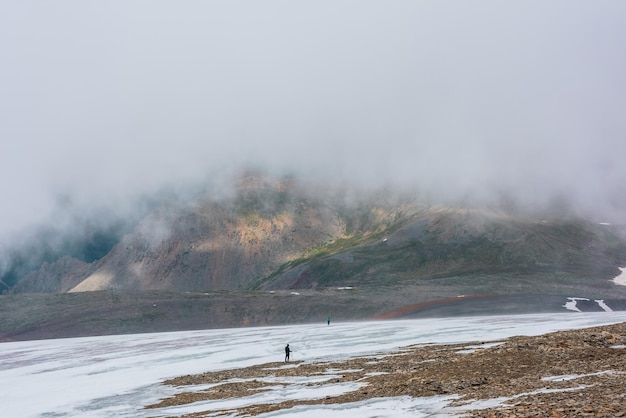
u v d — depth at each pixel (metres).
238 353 98.75
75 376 83.69
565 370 41.03
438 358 57.84
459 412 30.58
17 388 74.88
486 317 156.88
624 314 143.00
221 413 41.97
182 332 179.12
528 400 30.81
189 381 65.81
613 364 40.97
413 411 33.44
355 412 35.44
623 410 25.08
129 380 73.69
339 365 64.25
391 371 53.59
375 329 130.00
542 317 140.50
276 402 44.09
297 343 108.62
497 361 48.53
